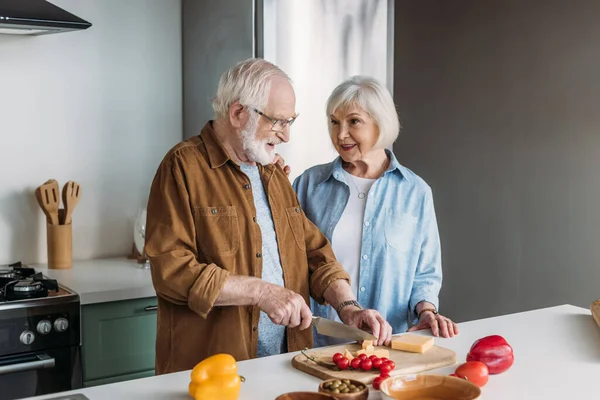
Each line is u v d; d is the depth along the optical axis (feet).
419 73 13.41
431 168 13.32
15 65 9.89
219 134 6.79
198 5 10.56
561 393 5.03
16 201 10.05
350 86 7.39
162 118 11.06
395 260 7.61
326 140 9.82
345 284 6.86
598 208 10.71
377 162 7.81
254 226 6.64
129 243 10.94
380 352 5.57
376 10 10.10
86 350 8.61
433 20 13.05
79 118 10.40
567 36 10.94
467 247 12.75
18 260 10.12
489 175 12.27
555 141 11.22
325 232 7.74
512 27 11.71
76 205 10.50
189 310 6.49
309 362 5.50
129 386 5.12
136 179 10.92
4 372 7.74
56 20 8.45
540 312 7.30
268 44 9.23
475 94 12.41
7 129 9.91
